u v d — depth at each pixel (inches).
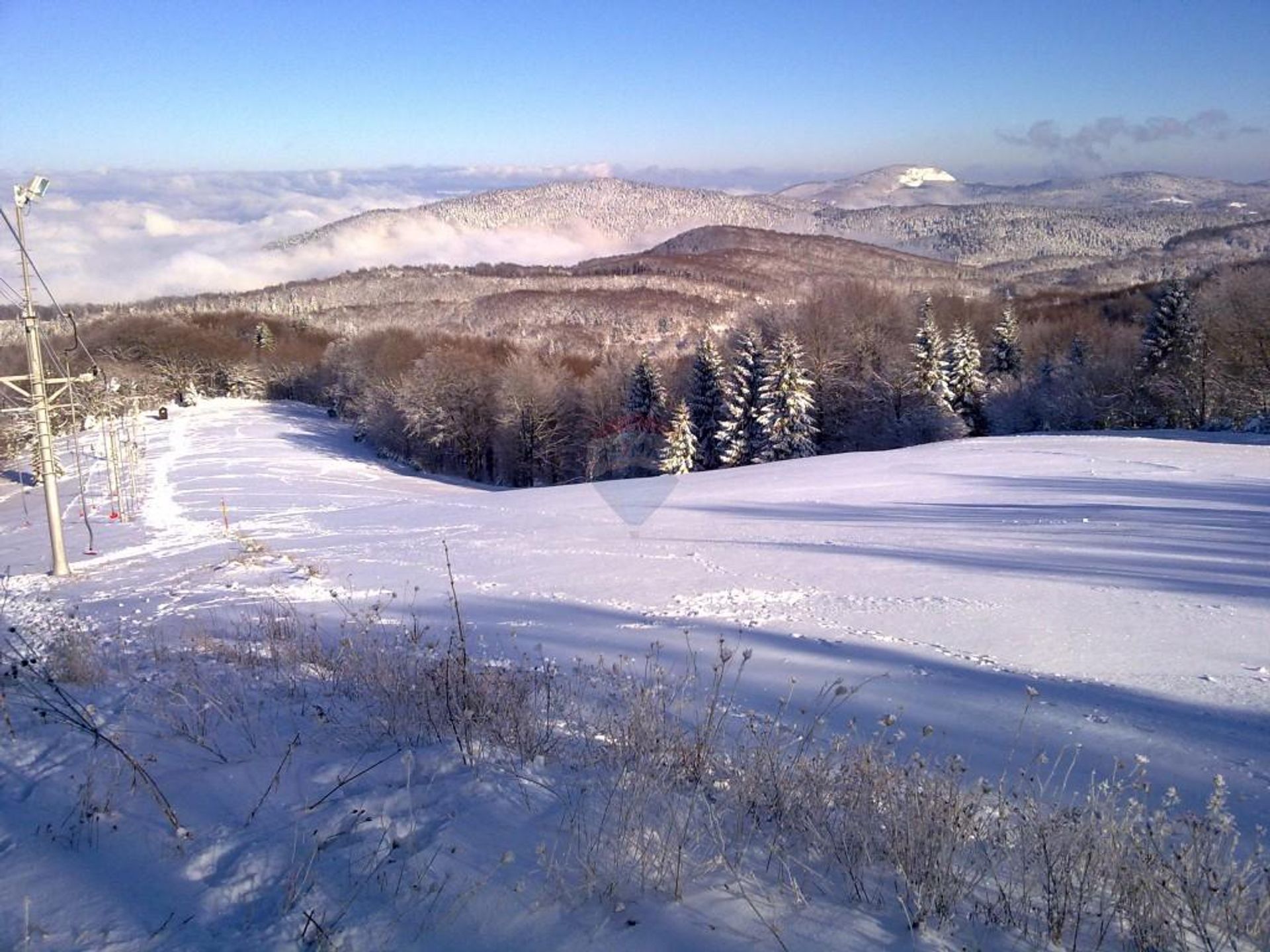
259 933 84.3
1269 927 92.2
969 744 184.4
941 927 91.0
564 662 268.8
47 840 104.9
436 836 104.3
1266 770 165.2
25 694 176.6
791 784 123.2
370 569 577.3
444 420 1974.7
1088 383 1566.2
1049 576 405.7
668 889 94.8
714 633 321.4
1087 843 103.7
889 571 444.5
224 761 135.7
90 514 1140.5
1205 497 634.2
